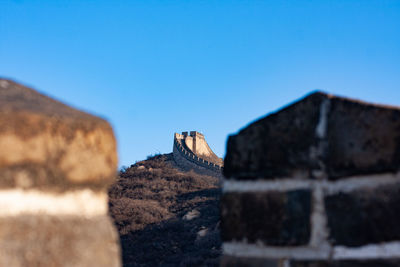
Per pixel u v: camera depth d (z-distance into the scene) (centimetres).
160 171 4578
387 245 219
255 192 245
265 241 239
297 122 241
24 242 174
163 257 2462
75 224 191
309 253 231
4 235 170
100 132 206
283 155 241
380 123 225
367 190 225
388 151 222
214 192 3812
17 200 176
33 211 180
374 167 224
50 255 179
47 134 185
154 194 3844
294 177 238
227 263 249
